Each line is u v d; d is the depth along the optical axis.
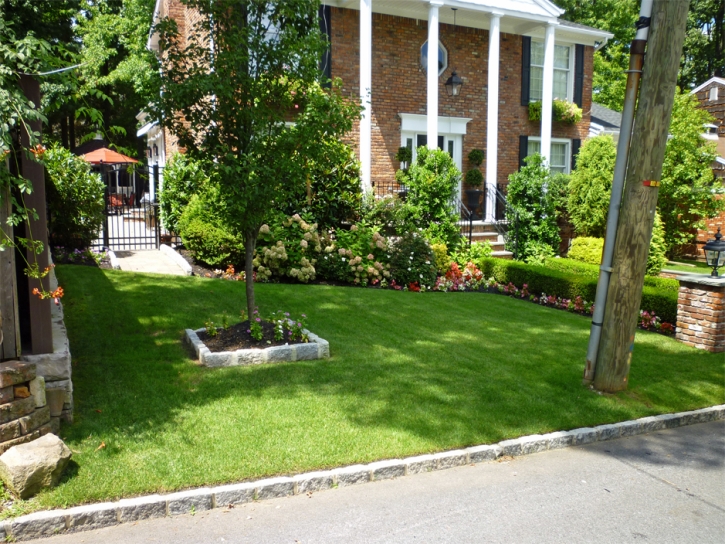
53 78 4.56
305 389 5.40
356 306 8.80
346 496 3.96
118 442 4.21
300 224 10.80
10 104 3.73
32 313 4.30
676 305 8.72
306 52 6.13
